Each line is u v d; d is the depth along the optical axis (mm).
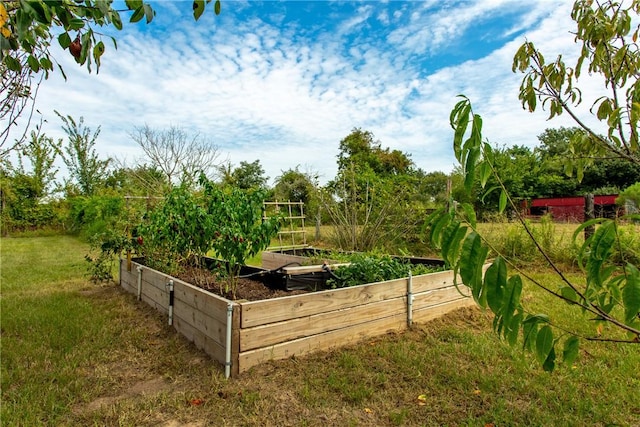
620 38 1501
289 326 2830
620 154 1353
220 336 2707
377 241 7945
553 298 4531
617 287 1296
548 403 2293
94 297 4816
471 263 1088
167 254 4828
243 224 3539
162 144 14367
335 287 3881
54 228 16062
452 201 1164
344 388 2418
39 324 3662
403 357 2910
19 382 2514
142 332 3457
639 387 2471
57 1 1203
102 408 2195
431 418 2139
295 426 2047
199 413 2162
